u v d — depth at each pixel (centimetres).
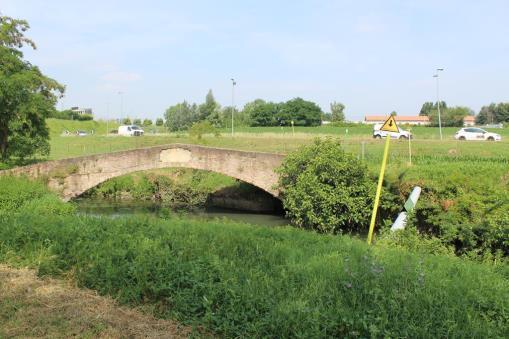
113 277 902
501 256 1377
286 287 807
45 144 3123
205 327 737
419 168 2081
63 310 821
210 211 2988
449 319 688
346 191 2047
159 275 864
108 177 2802
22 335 723
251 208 3014
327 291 782
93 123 9412
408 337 647
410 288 773
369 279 796
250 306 736
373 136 4709
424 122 9450
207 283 809
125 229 1265
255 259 994
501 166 2069
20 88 2661
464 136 4506
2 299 864
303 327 670
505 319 724
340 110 10631
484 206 1616
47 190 2397
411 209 1658
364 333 657
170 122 9219
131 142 4856
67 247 1098
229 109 10025
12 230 1209
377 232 2066
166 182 3456
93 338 718
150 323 774
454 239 1570
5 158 2902
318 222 2086
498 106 10319
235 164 2702
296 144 3903
